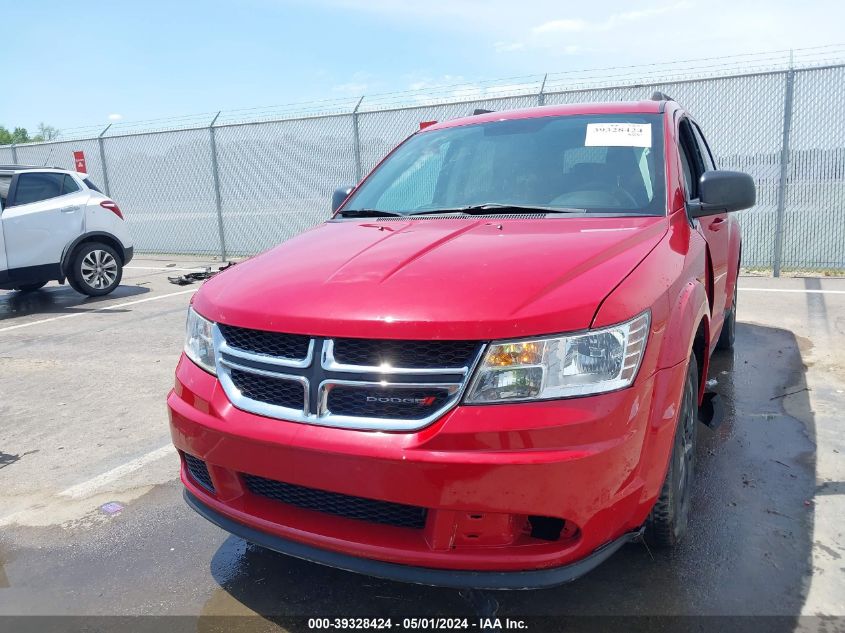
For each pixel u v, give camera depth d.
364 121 11.30
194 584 2.72
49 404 5.00
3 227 8.53
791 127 8.56
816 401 4.30
